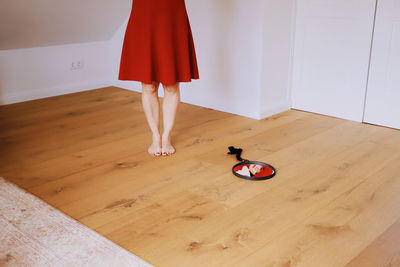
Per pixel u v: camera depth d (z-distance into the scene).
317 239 1.74
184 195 2.11
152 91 2.50
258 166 2.35
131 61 2.44
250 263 1.60
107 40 4.29
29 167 2.47
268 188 2.17
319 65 3.28
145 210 1.98
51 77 3.98
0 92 3.69
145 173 2.37
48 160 2.56
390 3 2.82
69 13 3.58
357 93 3.13
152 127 2.58
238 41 3.24
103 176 2.34
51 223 1.86
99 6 3.70
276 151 2.64
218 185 2.21
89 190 2.18
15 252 1.65
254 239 1.75
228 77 3.39
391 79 2.94
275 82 3.33
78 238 1.74
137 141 2.86
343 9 3.04
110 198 2.09
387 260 1.60
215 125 3.15
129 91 4.20
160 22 2.32
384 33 2.89
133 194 2.13
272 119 3.27
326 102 3.32
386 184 2.20
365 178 2.27
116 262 1.59
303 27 3.29
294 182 2.23
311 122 3.19
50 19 3.53
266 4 3.03
